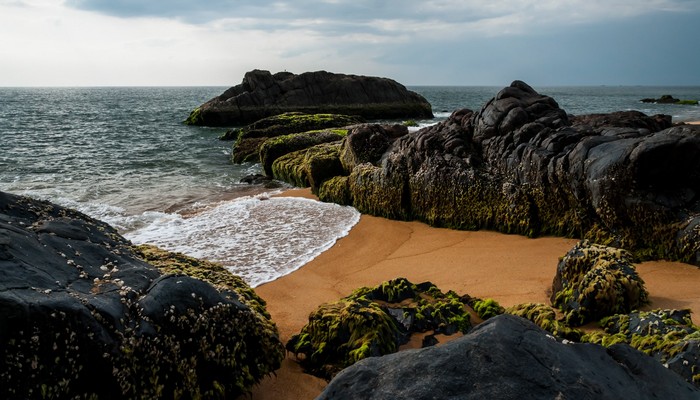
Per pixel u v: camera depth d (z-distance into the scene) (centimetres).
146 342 411
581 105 7719
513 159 1184
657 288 742
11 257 412
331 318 571
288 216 1373
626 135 1116
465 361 275
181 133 4306
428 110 6431
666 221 909
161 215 1379
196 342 446
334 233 1207
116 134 4109
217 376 459
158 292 445
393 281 666
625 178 948
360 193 1441
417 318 579
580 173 1037
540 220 1130
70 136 3875
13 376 349
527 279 838
